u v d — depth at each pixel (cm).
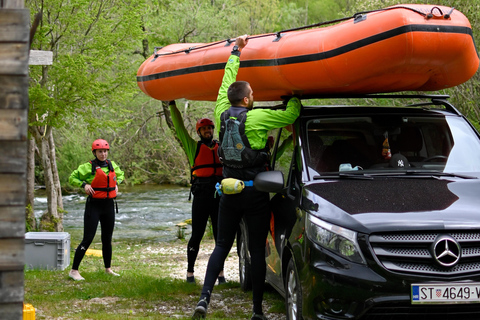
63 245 928
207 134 707
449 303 373
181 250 1437
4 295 240
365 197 424
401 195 425
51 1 1232
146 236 1795
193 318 518
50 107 1247
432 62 460
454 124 525
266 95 586
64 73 1257
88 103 1344
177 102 2311
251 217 501
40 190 3138
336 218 402
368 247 382
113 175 824
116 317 545
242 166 492
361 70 469
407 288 373
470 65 483
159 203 2616
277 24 3806
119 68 1401
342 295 383
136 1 1383
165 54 681
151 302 639
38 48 1292
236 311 584
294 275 452
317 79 496
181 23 2002
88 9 1338
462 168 486
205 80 601
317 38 493
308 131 507
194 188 716
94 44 1316
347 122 514
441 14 448
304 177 473
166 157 3562
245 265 666
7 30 239
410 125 514
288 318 462
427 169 486
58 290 727
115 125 1441
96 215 814
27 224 1520
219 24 2112
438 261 377
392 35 440
